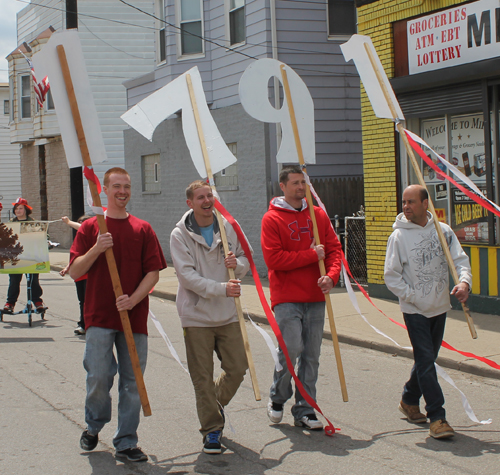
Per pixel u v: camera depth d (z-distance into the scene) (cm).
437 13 959
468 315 474
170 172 1734
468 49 916
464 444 461
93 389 437
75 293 1355
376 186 1078
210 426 453
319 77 1421
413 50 1004
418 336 480
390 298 1062
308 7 1403
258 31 1392
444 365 693
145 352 448
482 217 940
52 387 627
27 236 961
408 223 488
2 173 3497
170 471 423
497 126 912
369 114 1081
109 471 425
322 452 451
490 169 916
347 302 1048
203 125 489
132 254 440
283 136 508
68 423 522
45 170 2570
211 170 479
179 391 614
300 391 475
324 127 1426
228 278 466
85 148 425
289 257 482
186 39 1576
